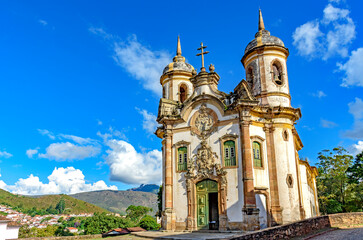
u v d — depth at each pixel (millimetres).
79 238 26766
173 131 30469
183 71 37812
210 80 30109
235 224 25281
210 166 27469
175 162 29594
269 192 27141
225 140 27516
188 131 29688
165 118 30359
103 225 62125
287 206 26781
